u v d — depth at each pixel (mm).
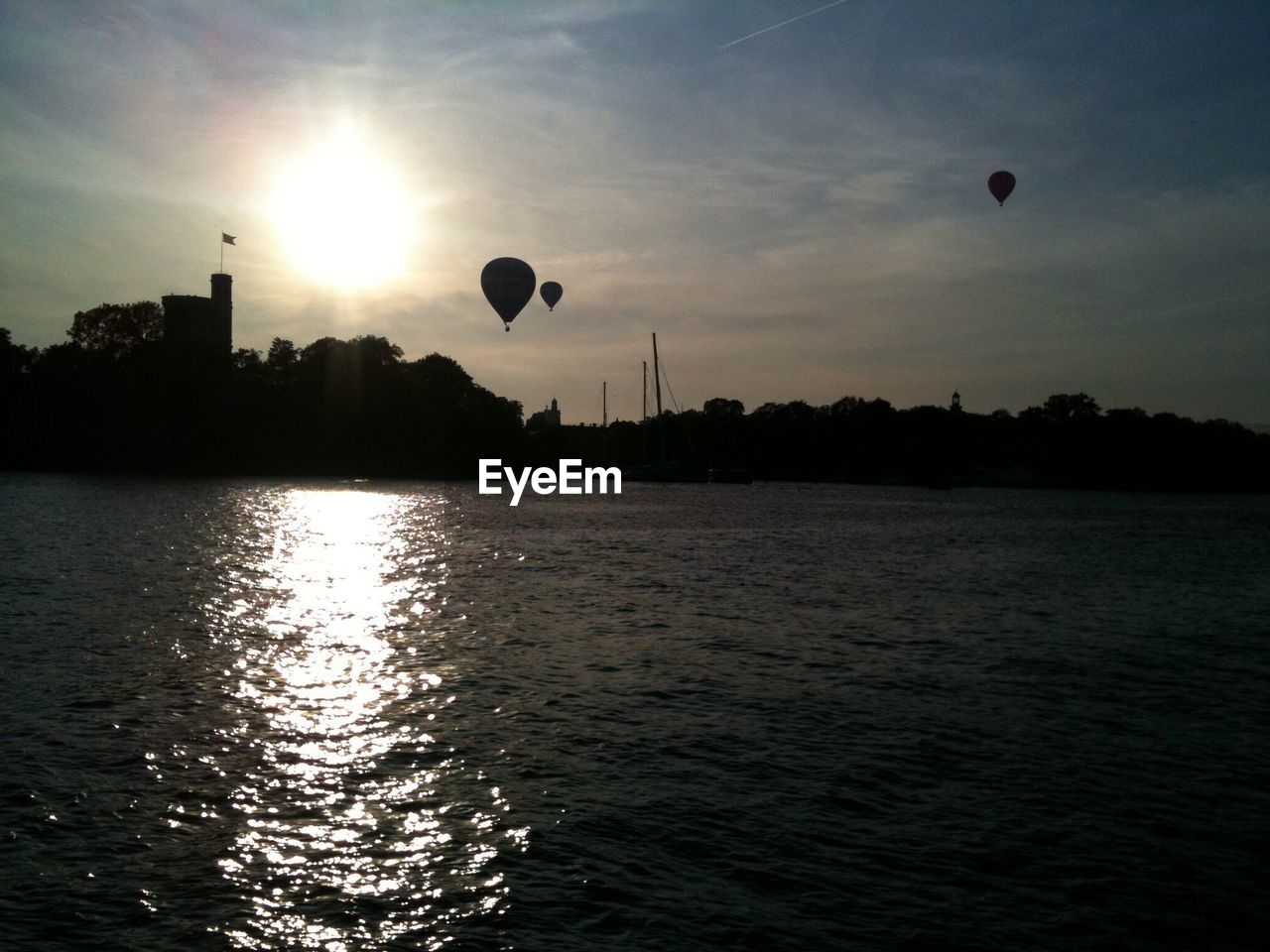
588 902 11430
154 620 28000
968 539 65375
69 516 67562
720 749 17094
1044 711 19969
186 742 16797
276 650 24625
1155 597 37875
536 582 39281
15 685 19922
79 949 10180
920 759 16719
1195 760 16984
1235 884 12305
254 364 171375
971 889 12008
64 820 13312
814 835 13422
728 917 11148
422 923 10914
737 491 150250
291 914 11047
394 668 22891
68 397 144750
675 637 27391
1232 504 134750
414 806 14227
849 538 64438
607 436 182875
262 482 134250
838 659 24688
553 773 15742
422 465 157500
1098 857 12953
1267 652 26656
